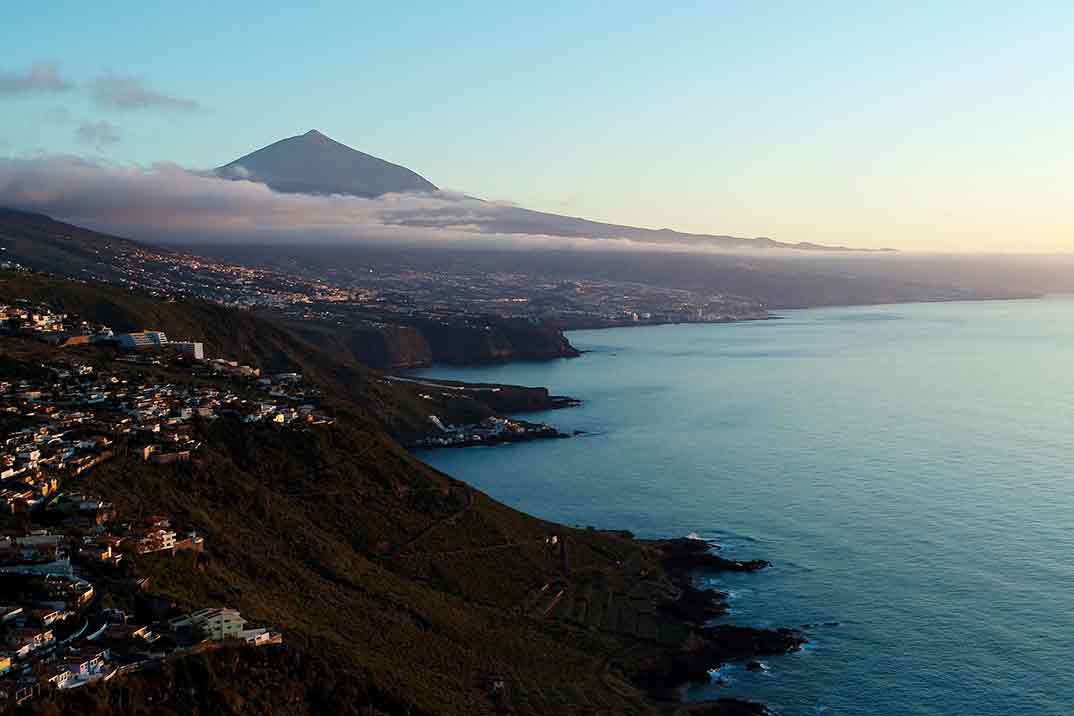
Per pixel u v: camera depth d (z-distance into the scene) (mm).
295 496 174000
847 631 161500
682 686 143875
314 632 121625
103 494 139125
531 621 158625
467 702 122688
